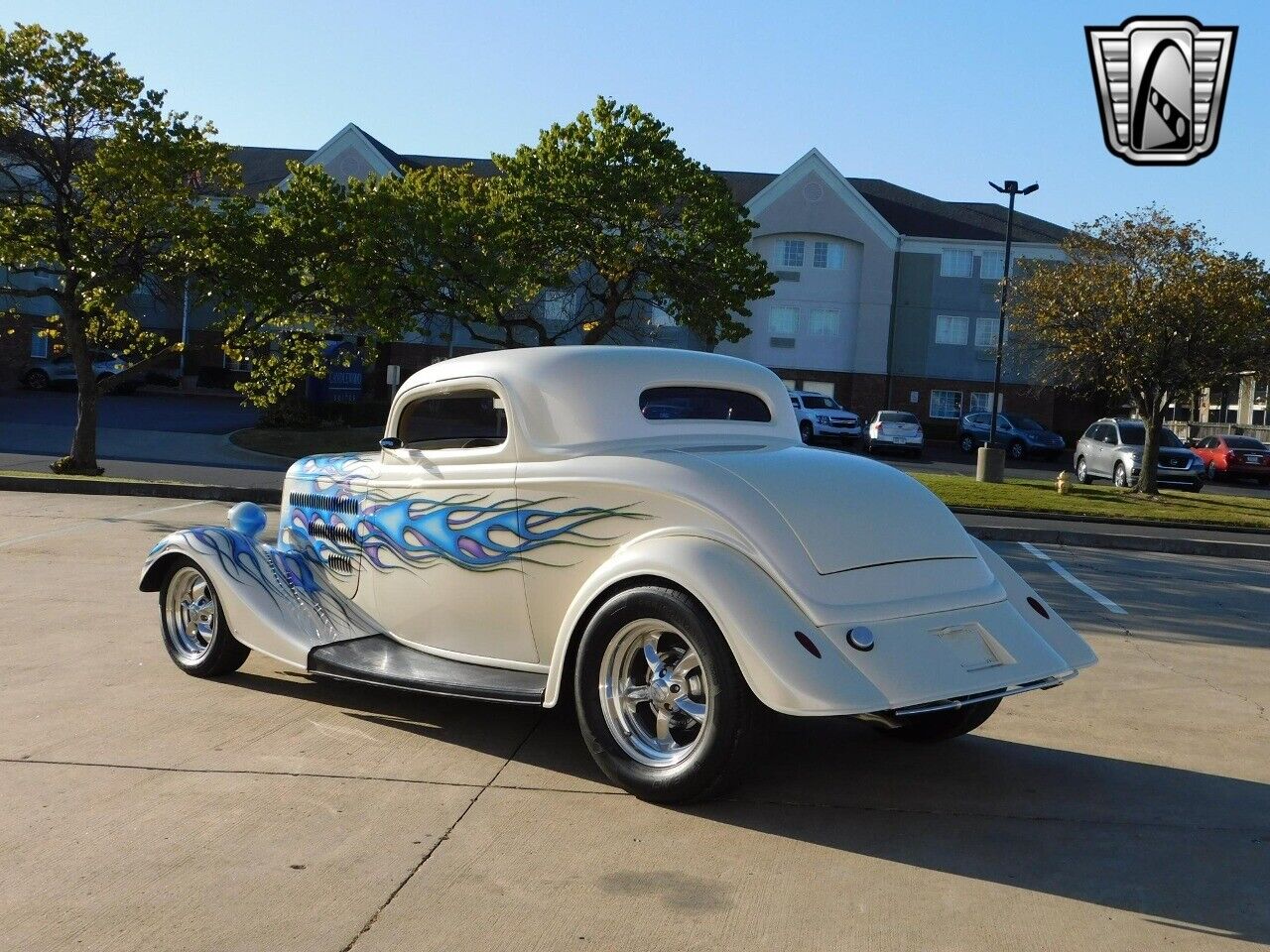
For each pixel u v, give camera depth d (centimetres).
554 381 462
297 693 530
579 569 436
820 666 360
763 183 4912
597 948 288
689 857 349
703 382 488
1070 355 2411
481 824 371
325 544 546
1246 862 361
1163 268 2227
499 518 463
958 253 4584
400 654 496
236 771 418
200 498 1482
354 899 312
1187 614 888
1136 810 407
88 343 1697
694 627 377
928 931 303
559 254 1777
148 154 1464
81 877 323
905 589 404
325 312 1700
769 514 397
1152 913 319
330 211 1614
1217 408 4466
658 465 421
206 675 548
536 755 447
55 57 1503
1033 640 416
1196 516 1923
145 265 1596
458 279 1619
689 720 401
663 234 1780
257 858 339
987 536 1493
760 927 303
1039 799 415
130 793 390
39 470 1748
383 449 512
